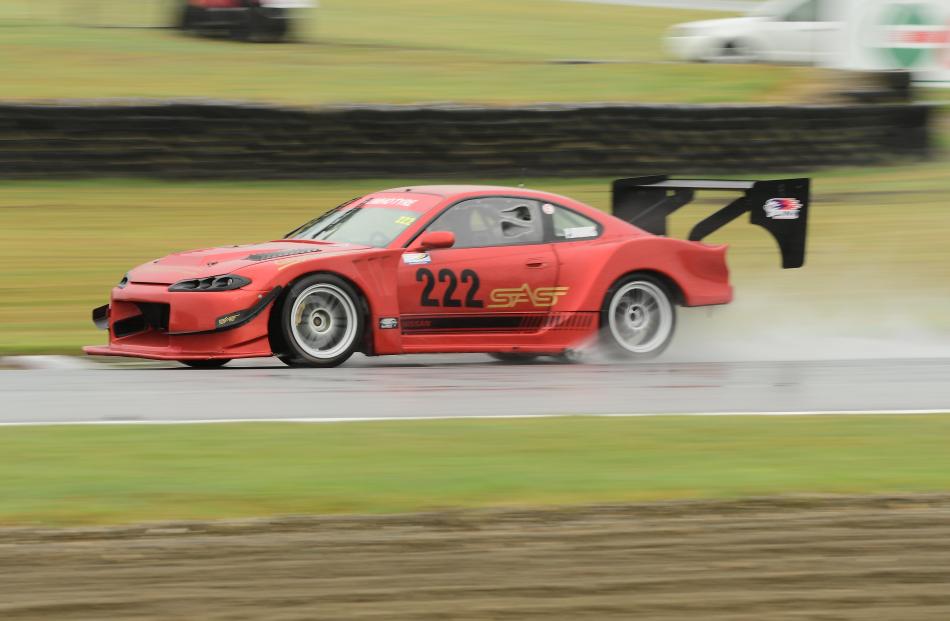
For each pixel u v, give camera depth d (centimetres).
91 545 1636
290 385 2794
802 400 2730
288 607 1426
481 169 6069
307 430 2294
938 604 1473
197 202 5584
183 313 2934
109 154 5744
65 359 3372
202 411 2473
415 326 3142
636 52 9456
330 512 1791
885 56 7544
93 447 2134
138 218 5288
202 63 7500
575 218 3391
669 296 3441
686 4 13838
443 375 3016
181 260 3166
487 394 2734
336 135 5944
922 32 7462
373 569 1558
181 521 1739
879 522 1788
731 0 14350
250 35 8444
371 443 2195
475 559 1602
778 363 3344
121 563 1568
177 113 5800
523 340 3262
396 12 11712
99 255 4759
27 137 5647
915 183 6475
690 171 6341
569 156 6172
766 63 8262
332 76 7344
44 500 1820
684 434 2323
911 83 6906
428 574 1544
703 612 1435
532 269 3259
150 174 5794
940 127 7131
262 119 5878
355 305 3075
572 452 2158
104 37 8269
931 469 2089
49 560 1575
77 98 6075
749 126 6431
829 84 7206
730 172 6412
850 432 2375
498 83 7388
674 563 1600
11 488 1877
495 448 2177
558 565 1584
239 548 1630
